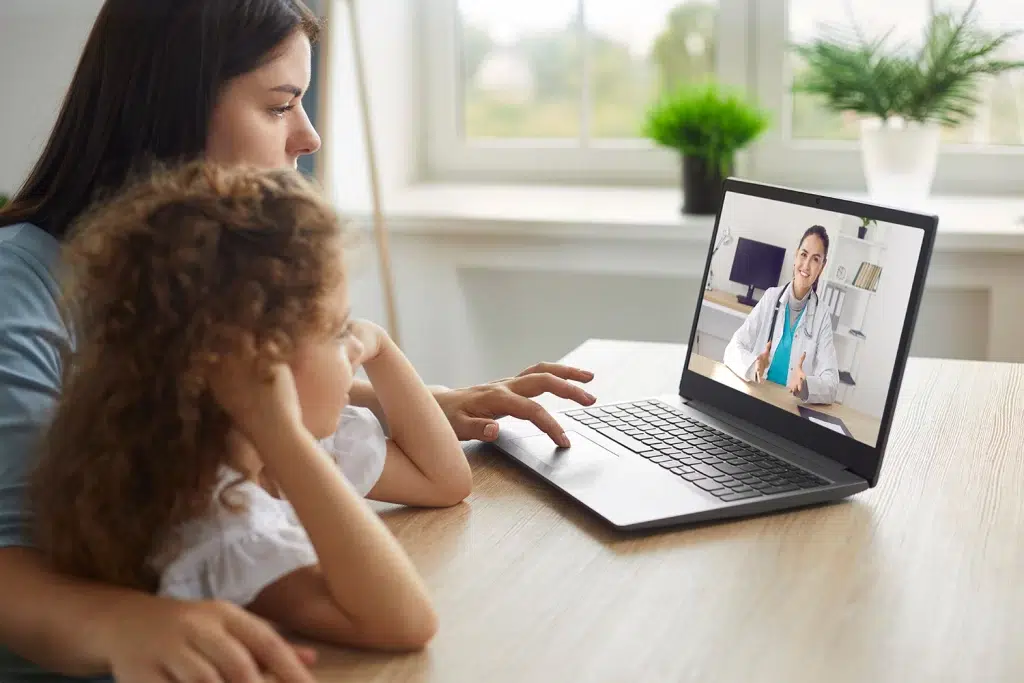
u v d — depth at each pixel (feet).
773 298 3.52
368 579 2.19
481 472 3.33
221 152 3.10
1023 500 3.07
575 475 3.16
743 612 2.40
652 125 6.91
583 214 7.03
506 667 2.18
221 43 2.99
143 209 2.27
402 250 7.38
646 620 2.37
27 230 2.90
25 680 2.51
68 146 3.05
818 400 3.29
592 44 7.86
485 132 8.25
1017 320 6.42
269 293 2.21
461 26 8.11
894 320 3.03
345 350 2.56
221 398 2.22
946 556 2.70
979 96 7.14
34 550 2.36
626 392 4.17
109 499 2.19
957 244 6.30
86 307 2.25
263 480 2.55
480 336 7.79
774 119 7.48
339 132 7.26
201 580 2.27
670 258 6.92
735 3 7.41
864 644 2.27
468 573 2.61
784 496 2.97
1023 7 6.82
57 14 6.58
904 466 3.35
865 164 6.81
